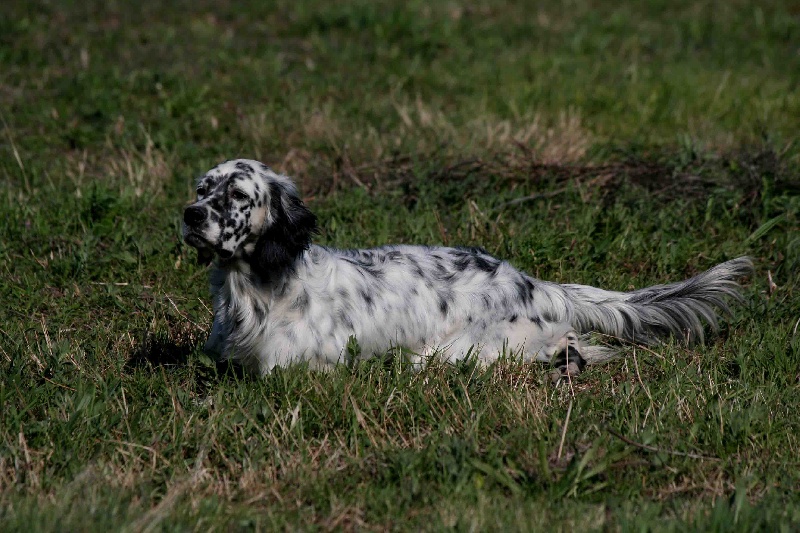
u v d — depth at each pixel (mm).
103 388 8359
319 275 9070
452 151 14531
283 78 18672
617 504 7055
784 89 18453
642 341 10422
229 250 8602
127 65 18906
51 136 15727
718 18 24125
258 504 7152
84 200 12602
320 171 14273
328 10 22406
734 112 17297
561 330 10031
